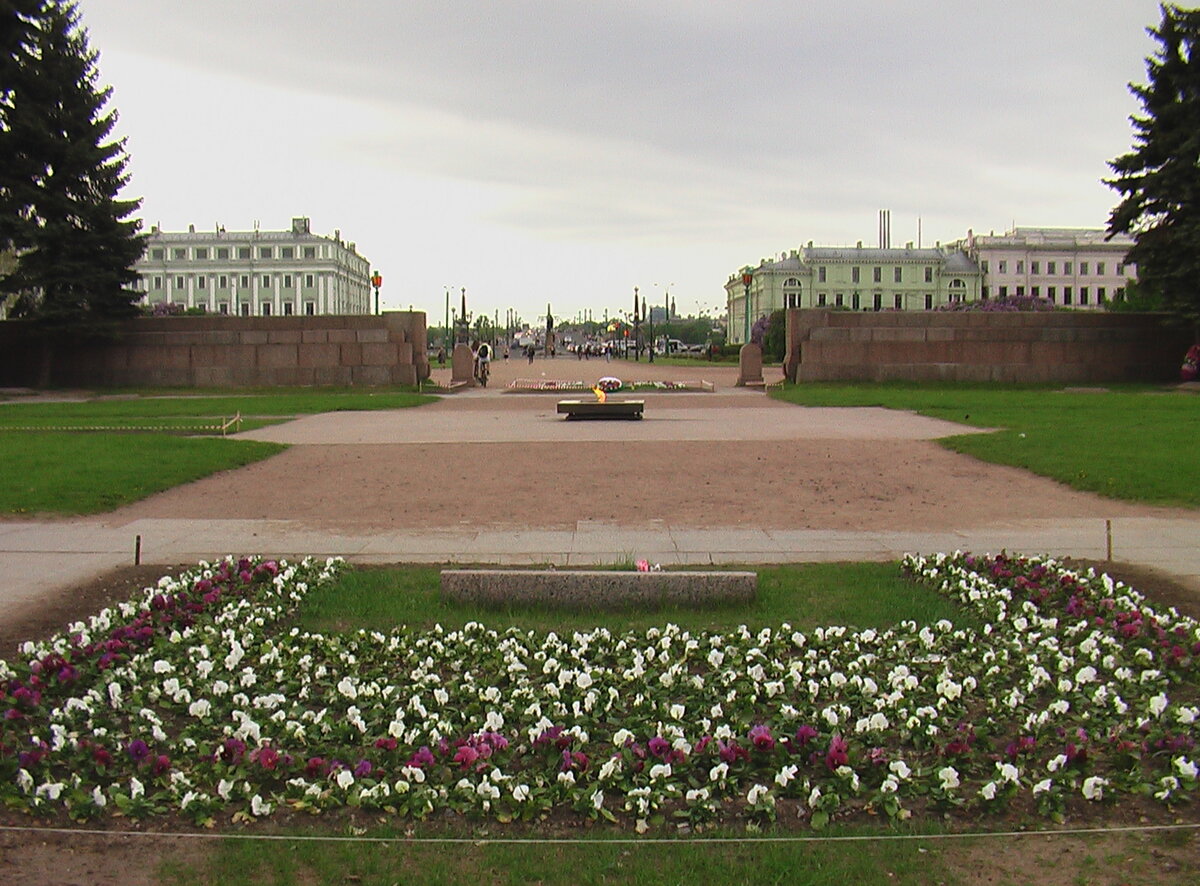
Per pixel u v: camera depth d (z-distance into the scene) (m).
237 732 6.00
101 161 41.66
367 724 6.23
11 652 7.70
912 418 26.84
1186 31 39.66
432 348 138.62
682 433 23.31
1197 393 35.53
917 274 134.62
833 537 12.10
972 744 5.93
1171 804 5.30
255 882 4.62
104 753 5.62
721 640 7.65
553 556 11.11
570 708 6.51
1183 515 13.39
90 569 10.55
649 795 5.23
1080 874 4.67
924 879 4.62
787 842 4.91
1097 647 7.49
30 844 4.97
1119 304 83.50
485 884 4.58
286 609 8.72
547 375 61.03
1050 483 15.92
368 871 4.68
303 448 20.70
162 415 28.77
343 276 147.62
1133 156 41.00
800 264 134.50
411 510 14.07
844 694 6.70
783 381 42.94
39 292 43.88
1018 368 41.19
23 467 16.73
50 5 40.84
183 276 138.88
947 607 8.75
